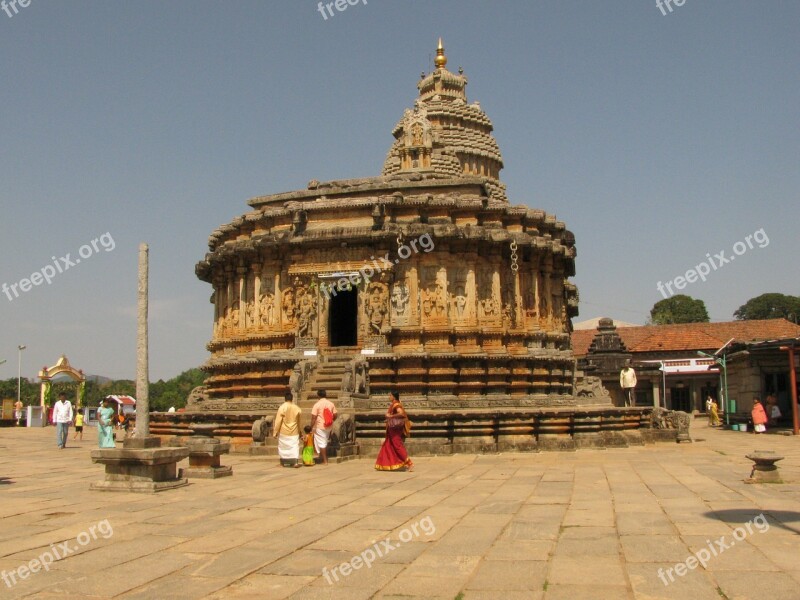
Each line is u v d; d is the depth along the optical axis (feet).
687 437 124.06
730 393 204.23
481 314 124.16
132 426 149.18
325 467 85.25
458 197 125.90
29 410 223.30
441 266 121.60
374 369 118.21
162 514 53.26
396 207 123.13
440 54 252.21
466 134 236.63
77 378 243.81
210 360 139.95
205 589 34.55
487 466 86.12
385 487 67.51
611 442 110.73
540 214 131.64
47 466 91.71
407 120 160.45
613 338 217.77
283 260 128.98
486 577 35.70
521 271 131.34
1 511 54.75
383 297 120.78
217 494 63.00
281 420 86.28
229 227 138.82
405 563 38.68
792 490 62.39
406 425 82.53
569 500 58.39
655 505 54.95
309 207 124.98
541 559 38.88
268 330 129.29
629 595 32.42
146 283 67.97
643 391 270.67
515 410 105.40
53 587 35.12
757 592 32.50
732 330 284.61
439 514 52.60
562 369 133.59
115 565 38.93
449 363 118.93
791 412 178.19
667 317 401.70
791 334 275.59
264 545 43.11
